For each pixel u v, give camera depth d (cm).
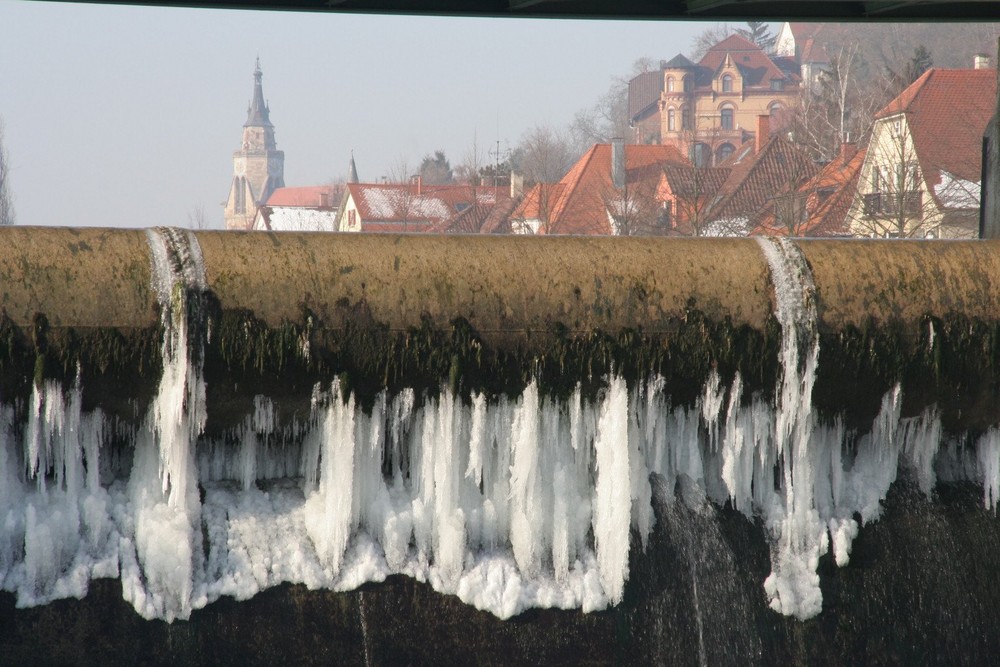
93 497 1466
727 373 1625
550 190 14862
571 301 1577
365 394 1534
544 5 2286
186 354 1451
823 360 1647
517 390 1579
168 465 1475
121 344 1434
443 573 1559
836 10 2339
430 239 1580
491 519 1588
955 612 1705
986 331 1686
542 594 1577
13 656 1399
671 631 1606
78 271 1430
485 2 2273
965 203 9062
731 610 1631
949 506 1750
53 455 1456
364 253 1539
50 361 1414
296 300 1489
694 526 1644
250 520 1523
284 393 1509
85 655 1423
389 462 1588
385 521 1548
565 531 1596
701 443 1670
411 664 1517
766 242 1678
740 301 1620
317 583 1512
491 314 1551
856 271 1669
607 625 1585
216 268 1475
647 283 1602
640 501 1625
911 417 1730
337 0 2242
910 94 10338
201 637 1460
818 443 1702
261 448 1559
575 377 1586
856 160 11269
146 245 1470
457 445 1563
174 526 1472
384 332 1519
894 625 1680
